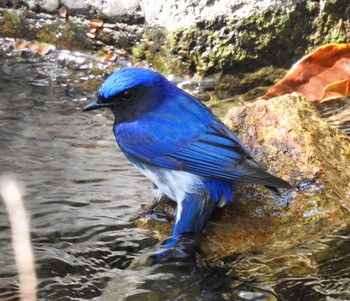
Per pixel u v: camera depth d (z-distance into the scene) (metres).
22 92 10.37
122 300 6.00
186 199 6.92
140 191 7.78
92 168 8.31
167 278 6.30
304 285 6.17
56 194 7.66
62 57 11.30
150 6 10.76
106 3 11.01
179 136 7.02
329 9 10.60
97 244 6.78
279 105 7.73
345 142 7.81
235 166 6.75
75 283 6.21
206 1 10.55
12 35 11.57
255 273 6.34
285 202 7.16
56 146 8.86
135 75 7.18
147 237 6.90
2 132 9.16
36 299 5.97
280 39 10.58
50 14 11.34
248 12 10.47
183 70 10.66
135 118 7.21
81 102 10.20
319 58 10.12
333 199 7.16
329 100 10.01
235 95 10.48
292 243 6.73
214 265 6.46
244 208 7.17
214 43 10.50
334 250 6.62
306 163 7.35
